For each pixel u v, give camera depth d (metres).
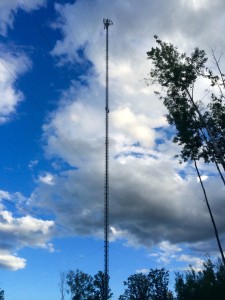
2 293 62.38
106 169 33.72
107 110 36.69
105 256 30.69
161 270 77.69
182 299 38.88
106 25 41.00
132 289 76.69
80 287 68.75
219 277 37.75
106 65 39.09
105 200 32.34
